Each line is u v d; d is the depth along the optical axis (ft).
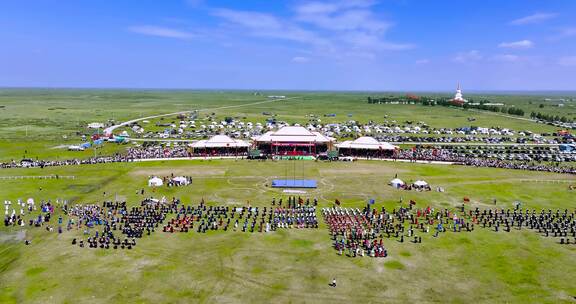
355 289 218.38
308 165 542.16
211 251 262.67
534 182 455.22
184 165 531.50
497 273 239.09
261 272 235.61
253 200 374.84
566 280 231.91
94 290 213.66
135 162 545.44
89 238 277.64
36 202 360.28
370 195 396.16
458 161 564.30
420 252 265.95
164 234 289.74
